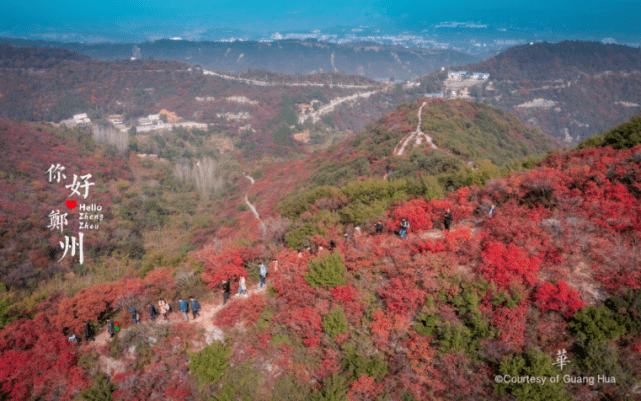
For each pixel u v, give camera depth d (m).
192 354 17.20
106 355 19.20
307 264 19.75
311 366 16.39
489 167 28.20
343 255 19.75
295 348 17.03
